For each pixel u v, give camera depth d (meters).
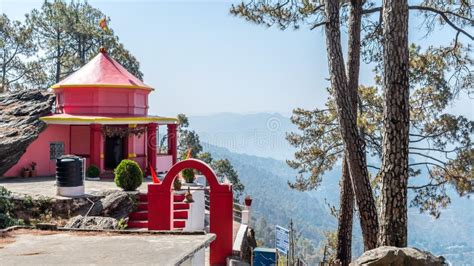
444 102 18.92
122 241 6.75
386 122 9.07
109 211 14.60
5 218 12.52
